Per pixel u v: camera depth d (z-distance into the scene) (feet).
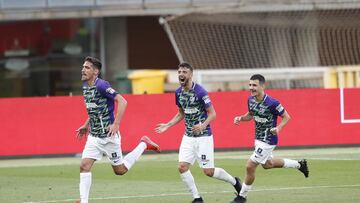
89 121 110.11
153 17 335.26
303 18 304.91
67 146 212.23
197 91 112.57
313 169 161.89
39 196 132.57
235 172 162.30
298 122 213.25
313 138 213.25
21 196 133.08
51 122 213.05
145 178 155.84
